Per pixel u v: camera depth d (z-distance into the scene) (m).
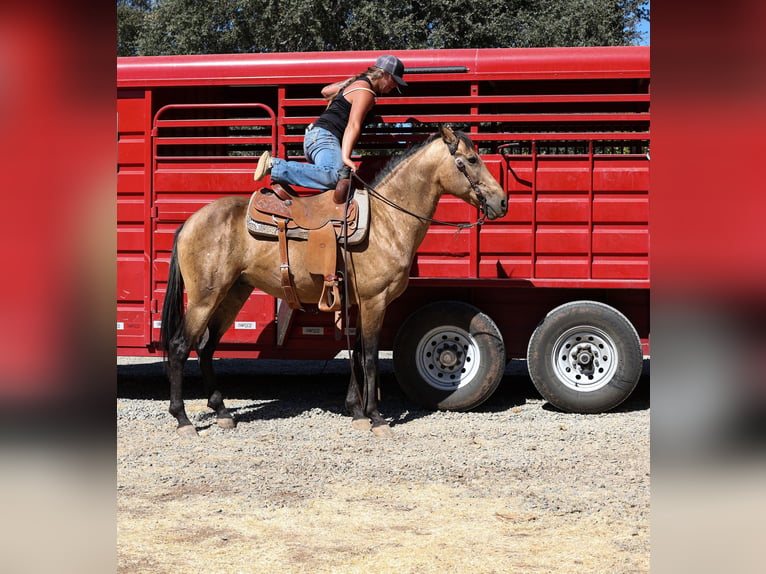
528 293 7.62
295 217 6.59
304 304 7.61
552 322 7.29
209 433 6.68
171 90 7.97
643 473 5.50
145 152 7.68
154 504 4.87
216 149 8.99
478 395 7.37
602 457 5.92
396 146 7.89
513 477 5.43
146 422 7.11
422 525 4.50
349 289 6.73
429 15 19.33
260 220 6.62
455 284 7.36
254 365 10.89
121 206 7.73
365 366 6.75
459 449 6.17
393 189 6.70
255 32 19.19
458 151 6.60
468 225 6.78
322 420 7.20
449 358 7.43
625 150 9.23
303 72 7.50
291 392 8.66
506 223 7.41
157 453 6.04
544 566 3.88
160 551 4.09
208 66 7.58
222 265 6.61
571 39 18.88
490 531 4.39
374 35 18.58
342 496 5.04
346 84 6.75
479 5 19.16
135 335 7.71
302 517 4.64
